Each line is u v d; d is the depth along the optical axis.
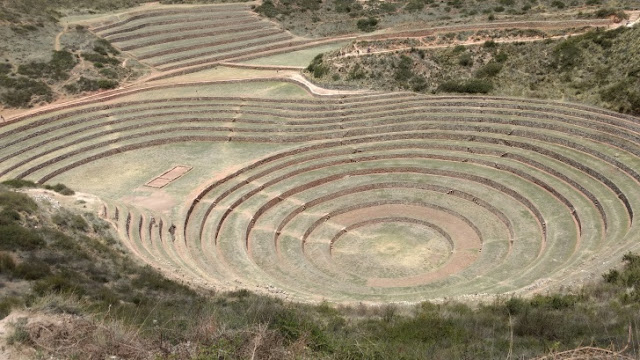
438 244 42.88
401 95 61.53
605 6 69.94
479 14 89.44
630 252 31.67
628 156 45.34
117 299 26.53
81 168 55.97
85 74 74.06
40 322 21.16
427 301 30.22
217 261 38.97
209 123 63.25
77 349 19.75
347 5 102.50
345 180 51.59
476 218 44.59
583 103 53.56
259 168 53.25
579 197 43.12
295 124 60.62
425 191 49.19
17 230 30.69
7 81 69.00
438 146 54.09
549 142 50.69
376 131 57.31
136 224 42.09
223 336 20.84
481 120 55.53
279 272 39.16
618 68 53.66
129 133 62.00
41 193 42.53
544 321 23.52
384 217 46.41
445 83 60.81
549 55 58.81
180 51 85.62
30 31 80.00
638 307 24.75
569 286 29.47
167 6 99.62
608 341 20.59
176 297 28.75
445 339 22.88
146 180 52.22
